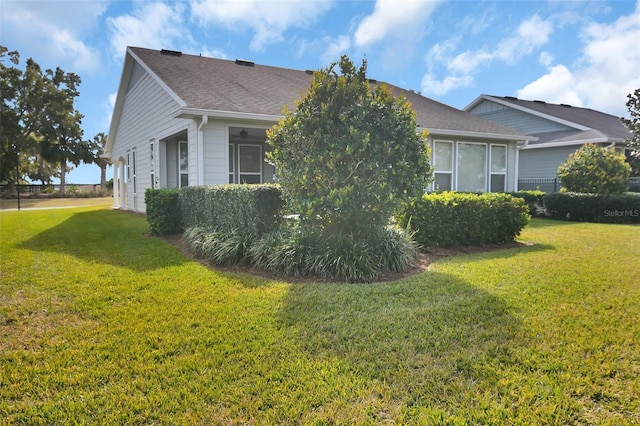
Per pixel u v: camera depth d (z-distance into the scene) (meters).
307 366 2.42
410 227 6.31
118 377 2.33
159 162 11.20
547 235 7.89
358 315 3.25
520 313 3.25
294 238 4.95
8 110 29.16
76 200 27.09
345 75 5.10
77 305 3.55
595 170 11.82
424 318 3.16
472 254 5.98
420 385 2.21
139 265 5.22
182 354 2.61
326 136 4.79
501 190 13.34
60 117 32.47
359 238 5.05
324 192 4.86
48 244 6.95
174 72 10.48
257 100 9.53
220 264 5.27
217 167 8.73
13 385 2.25
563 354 2.53
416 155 5.17
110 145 17.59
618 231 8.48
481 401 2.05
